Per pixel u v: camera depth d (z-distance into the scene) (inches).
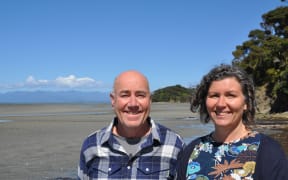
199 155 52.8
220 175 49.8
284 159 47.9
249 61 861.8
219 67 53.7
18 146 258.7
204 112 55.9
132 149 62.4
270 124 484.1
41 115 748.6
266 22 946.1
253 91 53.2
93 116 687.7
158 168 61.4
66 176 164.9
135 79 61.5
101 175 62.1
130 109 61.0
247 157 49.3
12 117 669.9
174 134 63.9
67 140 292.8
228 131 52.3
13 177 162.6
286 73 728.3
